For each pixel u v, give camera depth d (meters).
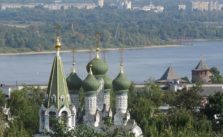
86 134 189.50
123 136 194.88
